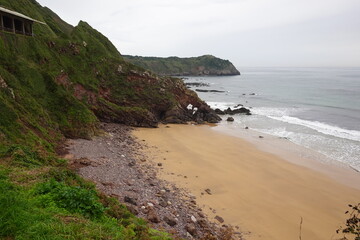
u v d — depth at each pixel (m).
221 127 52.50
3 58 32.91
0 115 23.80
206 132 48.12
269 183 27.47
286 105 77.44
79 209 11.05
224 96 97.12
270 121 57.38
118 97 52.28
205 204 22.52
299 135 45.91
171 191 23.69
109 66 55.28
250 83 150.25
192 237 16.84
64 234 8.37
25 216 8.69
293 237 19.05
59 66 42.81
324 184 27.62
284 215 21.75
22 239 7.53
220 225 19.67
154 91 56.72
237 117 62.06
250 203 23.30
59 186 12.61
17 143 22.38
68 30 82.94
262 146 39.97
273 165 32.38
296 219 21.30
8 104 25.94
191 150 36.91
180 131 48.25
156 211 18.84
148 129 48.38
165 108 56.38
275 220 20.98
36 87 34.59
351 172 30.73
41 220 8.95
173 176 27.47
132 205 18.48
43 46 43.56
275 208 22.75
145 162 30.55
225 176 28.55
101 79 52.03
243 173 29.64
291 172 30.39
